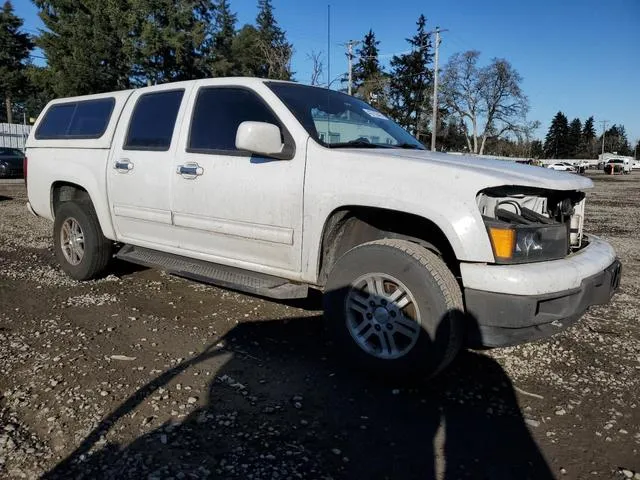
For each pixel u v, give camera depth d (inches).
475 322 123.0
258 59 1695.4
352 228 150.2
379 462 104.0
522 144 3481.8
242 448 106.5
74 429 111.2
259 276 164.1
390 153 147.3
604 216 539.5
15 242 309.9
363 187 133.6
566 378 143.5
